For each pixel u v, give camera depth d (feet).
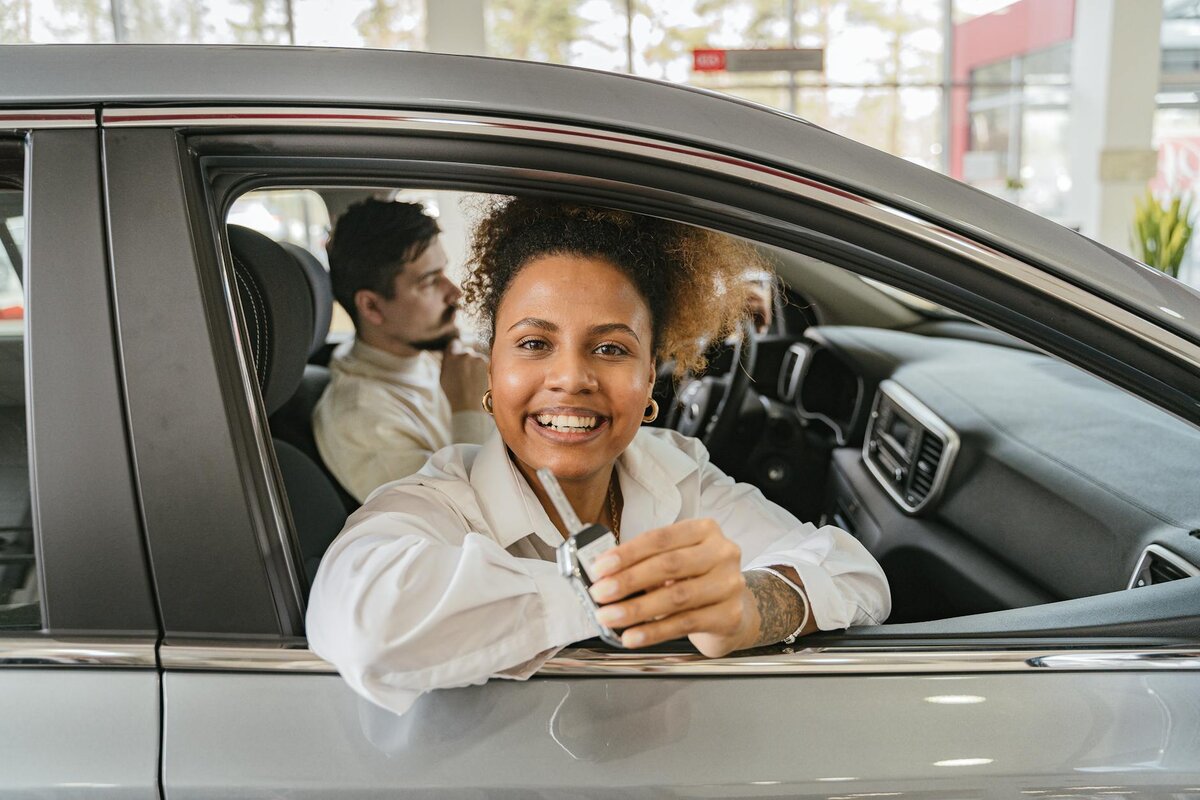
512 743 2.47
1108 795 2.49
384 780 2.42
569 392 3.01
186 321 2.47
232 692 2.49
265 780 2.41
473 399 5.66
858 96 27.66
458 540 3.11
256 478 2.55
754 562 3.05
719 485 4.00
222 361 2.51
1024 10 27.53
